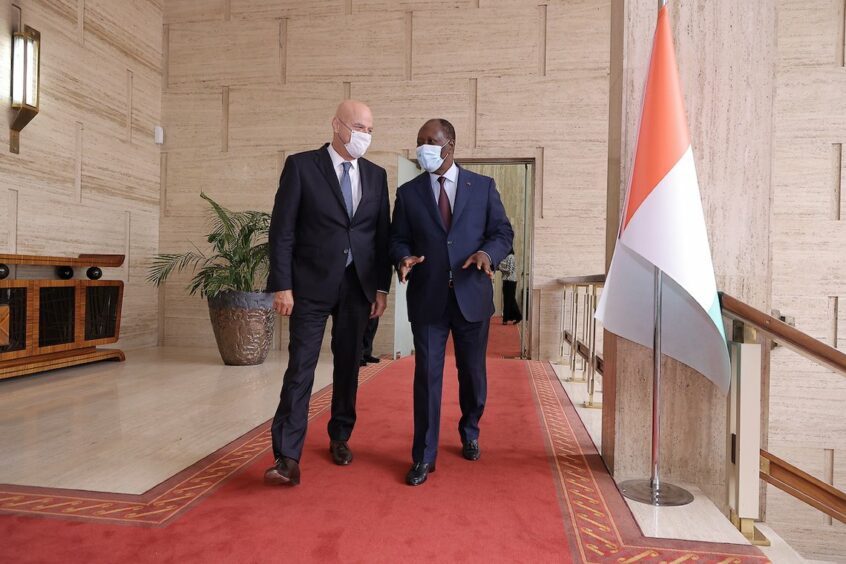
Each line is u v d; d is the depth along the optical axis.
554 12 6.52
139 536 1.96
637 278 2.59
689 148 2.36
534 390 4.72
